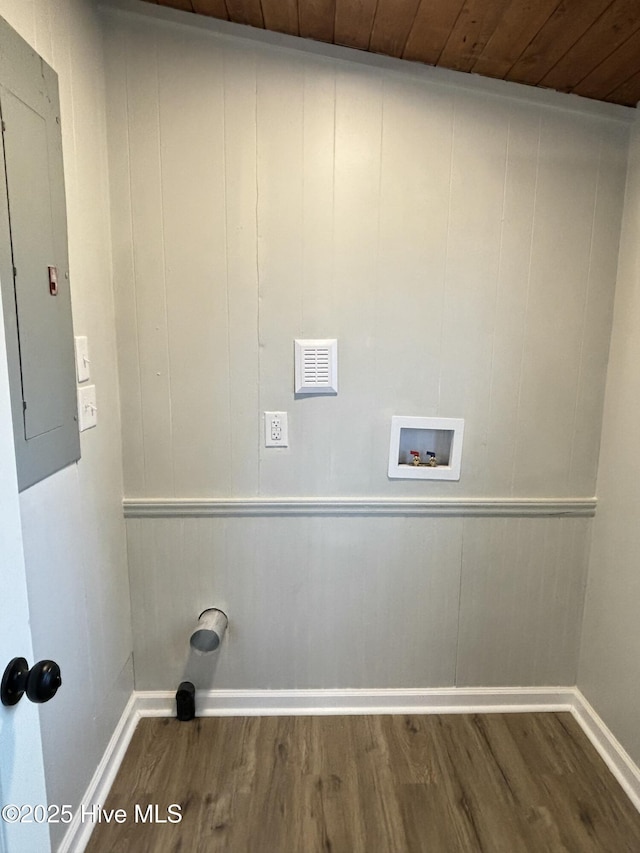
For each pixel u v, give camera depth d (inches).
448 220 63.8
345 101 61.1
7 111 38.3
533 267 65.3
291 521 69.0
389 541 70.0
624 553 63.9
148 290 63.4
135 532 68.1
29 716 29.5
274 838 54.4
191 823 55.9
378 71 60.7
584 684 72.1
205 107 60.4
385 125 61.8
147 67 59.4
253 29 59.0
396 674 73.2
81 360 53.5
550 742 68.3
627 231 64.2
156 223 62.2
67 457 49.8
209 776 61.9
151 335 64.2
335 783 61.1
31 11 43.0
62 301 48.4
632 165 63.1
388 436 67.7
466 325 65.9
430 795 59.8
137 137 60.6
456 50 56.8
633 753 61.2
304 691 72.8
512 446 68.8
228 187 61.9
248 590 70.3
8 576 27.3
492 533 70.4
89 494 56.1
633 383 62.8
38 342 43.5
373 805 58.4
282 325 64.8
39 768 30.9
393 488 68.9
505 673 73.9
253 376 65.6
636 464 62.0
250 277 63.7
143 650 70.9
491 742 68.1
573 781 62.2
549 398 68.1
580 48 53.7
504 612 72.4
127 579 68.6
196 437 66.5
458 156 62.7
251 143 61.3
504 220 64.2
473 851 53.6
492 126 62.4
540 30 51.7
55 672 27.8
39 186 43.6
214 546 69.0
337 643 72.1
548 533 70.8
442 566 70.9
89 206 55.9
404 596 71.4
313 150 61.8
